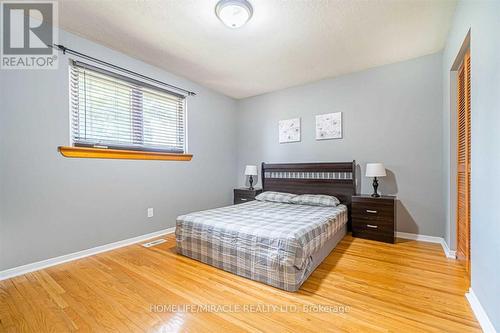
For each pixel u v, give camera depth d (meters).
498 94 1.23
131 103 3.04
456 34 2.12
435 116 2.96
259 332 1.37
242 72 3.52
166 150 3.50
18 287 1.88
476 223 1.54
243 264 2.06
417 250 2.67
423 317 1.48
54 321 1.47
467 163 2.07
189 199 3.81
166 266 2.28
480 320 1.41
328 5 2.03
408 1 2.00
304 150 4.03
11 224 2.06
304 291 1.81
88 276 2.07
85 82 2.59
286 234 1.91
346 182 3.50
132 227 3.00
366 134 3.45
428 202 3.02
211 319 1.49
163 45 2.72
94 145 2.66
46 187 2.27
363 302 1.65
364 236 3.12
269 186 4.25
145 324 1.44
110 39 2.59
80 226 2.51
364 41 2.65
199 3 2.01
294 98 4.13
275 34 2.49
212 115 4.29
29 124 2.17
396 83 3.21
